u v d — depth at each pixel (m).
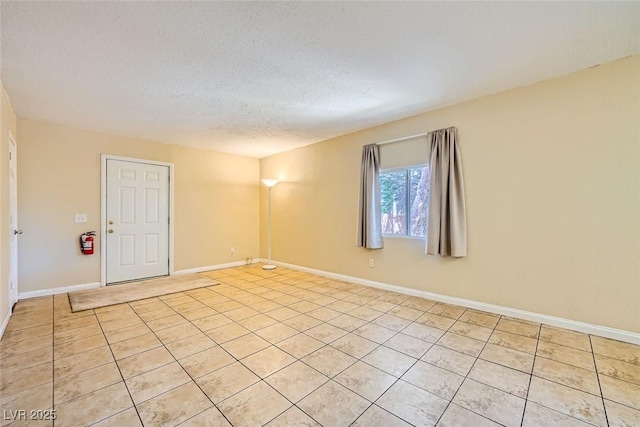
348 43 2.11
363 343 2.38
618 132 2.38
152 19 1.81
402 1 1.68
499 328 2.65
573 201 2.59
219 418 1.52
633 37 2.05
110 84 2.70
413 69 2.49
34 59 2.25
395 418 1.52
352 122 3.89
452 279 3.33
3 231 2.64
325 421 1.50
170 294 3.78
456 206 3.18
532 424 1.48
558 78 2.64
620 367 1.99
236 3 1.68
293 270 5.31
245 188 5.94
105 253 4.20
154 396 1.69
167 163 4.86
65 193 3.87
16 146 3.44
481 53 2.25
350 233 4.41
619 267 2.39
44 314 3.02
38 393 1.71
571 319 2.60
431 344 2.35
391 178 3.94
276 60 2.33
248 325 2.76
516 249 2.88
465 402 1.65
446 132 3.26
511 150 2.90
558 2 1.70
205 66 2.41
